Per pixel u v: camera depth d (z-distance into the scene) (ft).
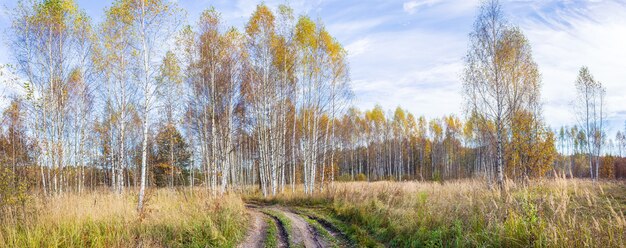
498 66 64.39
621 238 17.94
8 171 32.42
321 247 29.53
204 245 28.99
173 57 52.47
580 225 19.86
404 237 27.91
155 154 117.50
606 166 138.92
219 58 66.74
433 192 49.24
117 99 63.67
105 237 28.37
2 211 30.60
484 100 66.13
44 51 56.13
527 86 67.97
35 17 55.06
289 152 92.53
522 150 58.44
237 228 35.29
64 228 28.27
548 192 25.36
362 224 36.27
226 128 69.97
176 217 33.88
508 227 22.84
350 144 168.45
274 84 76.28
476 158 175.11
